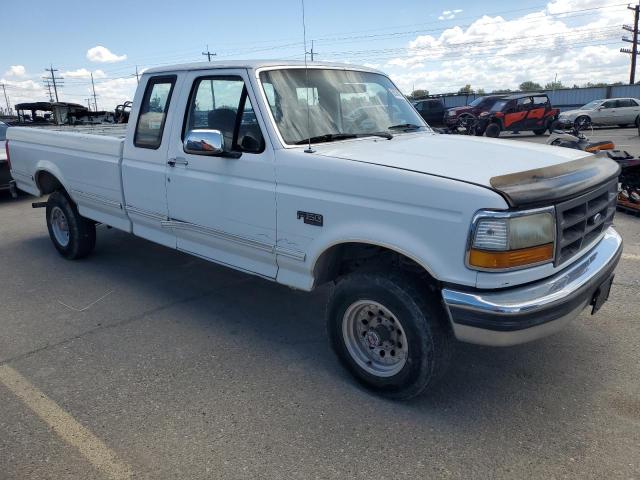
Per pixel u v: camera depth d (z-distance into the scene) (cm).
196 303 495
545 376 352
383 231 300
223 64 392
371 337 333
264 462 277
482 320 271
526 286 276
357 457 279
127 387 352
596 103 2611
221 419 315
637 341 393
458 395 334
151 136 459
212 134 356
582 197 295
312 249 340
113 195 511
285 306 486
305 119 376
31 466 278
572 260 306
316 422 310
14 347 412
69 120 1257
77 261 630
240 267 406
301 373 366
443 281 281
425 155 327
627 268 544
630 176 774
